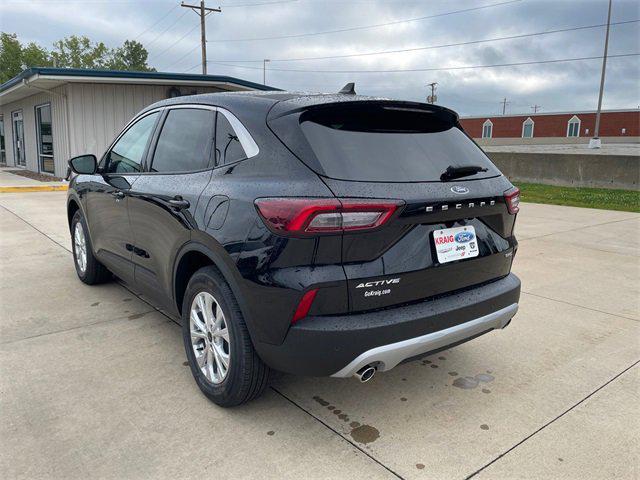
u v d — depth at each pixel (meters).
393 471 2.34
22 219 8.67
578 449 2.54
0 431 2.55
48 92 14.96
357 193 2.27
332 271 2.25
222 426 2.65
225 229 2.52
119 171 3.99
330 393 3.02
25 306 4.34
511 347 3.76
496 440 2.60
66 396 2.89
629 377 3.31
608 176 16.03
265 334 2.41
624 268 6.11
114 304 4.41
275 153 2.48
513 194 2.93
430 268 2.48
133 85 15.50
